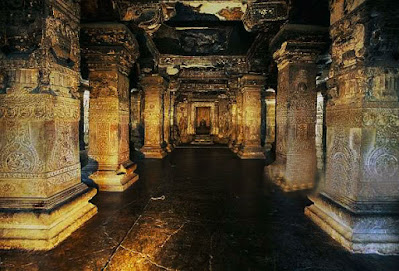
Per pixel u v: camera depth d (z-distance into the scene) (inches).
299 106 231.6
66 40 146.6
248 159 440.5
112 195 211.8
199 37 429.7
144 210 174.9
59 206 131.3
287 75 232.4
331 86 155.3
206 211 173.8
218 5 257.3
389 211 125.3
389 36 124.6
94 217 160.4
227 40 427.2
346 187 136.9
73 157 154.8
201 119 929.5
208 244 126.0
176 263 108.6
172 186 244.2
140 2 220.4
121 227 145.1
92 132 234.7
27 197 127.4
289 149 231.8
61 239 127.0
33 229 121.5
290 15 212.8
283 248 122.3
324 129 434.6
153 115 477.1
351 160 133.5
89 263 107.4
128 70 259.3
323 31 216.5
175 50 436.5
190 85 705.6
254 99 457.7
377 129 127.6
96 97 233.9
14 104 128.3
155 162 405.7
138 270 102.9
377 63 126.8
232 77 524.7
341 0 146.8
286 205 187.3
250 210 176.2
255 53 372.5
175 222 153.9
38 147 128.0
